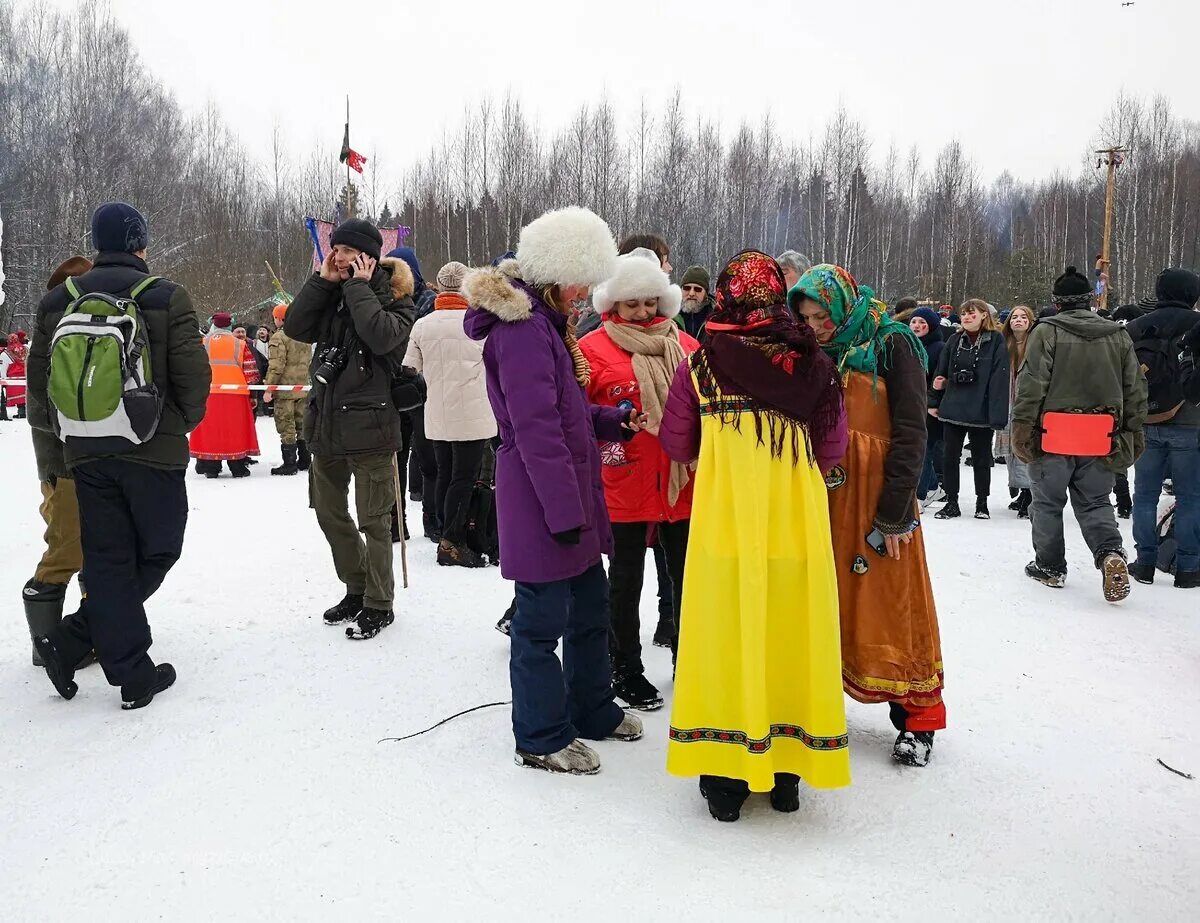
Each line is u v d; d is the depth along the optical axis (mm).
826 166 43406
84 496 3660
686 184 40094
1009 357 7844
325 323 4500
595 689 3520
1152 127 43844
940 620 5051
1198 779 3234
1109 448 5293
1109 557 5258
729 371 2846
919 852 2756
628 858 2701
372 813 2953
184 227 37406
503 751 3406
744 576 2793
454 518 6051
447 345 5910
